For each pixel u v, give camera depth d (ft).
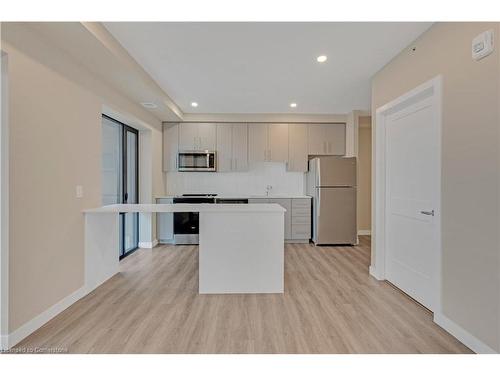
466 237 6.50
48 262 7.58
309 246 16.71
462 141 6.60
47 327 7.27
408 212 9.32
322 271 11.98
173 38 8.50
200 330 7.18
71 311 8.19
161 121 17.95
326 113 18.02
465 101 6.50
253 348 6.42
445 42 7.15
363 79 11.85
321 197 16.63
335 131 18.48
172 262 13.37
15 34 6.49
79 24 6.83
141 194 16.16
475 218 6.24
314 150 18.44
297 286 10.24
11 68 6.38
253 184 19.30
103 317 7.84
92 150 9.82
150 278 11.14
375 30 8.00
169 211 9.48
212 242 9.58
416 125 8.86
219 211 9.45
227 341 6.70
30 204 6.92
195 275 11.50
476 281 6.23
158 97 12.75
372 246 11.46
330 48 9.07
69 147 8.52
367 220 20.47
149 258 14.06
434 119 7.68
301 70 10.91
